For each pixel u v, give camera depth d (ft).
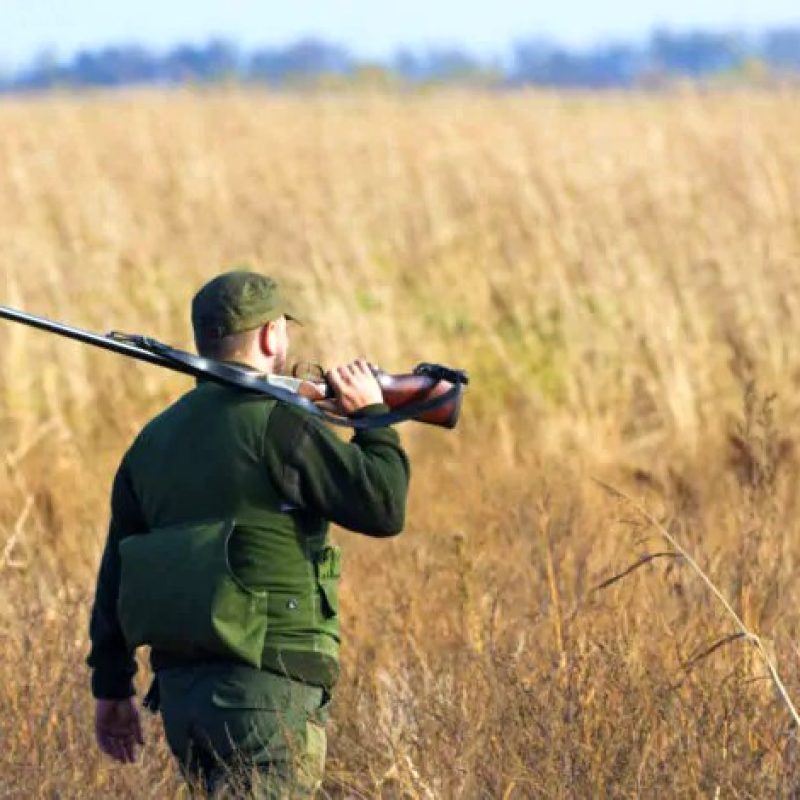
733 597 62.90
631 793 47.01
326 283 133.39
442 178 207.82
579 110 287.48
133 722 46.91
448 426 45.32
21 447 93.09
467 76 464.24
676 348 113.80
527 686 53.62
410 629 63.52
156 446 43.88
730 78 268.62
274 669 42.45
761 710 52.49
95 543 78.07
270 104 314.14
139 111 281.54
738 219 165.99
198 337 44.19
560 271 142.20
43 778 49.83
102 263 147.95
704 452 97.25
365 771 53.42
